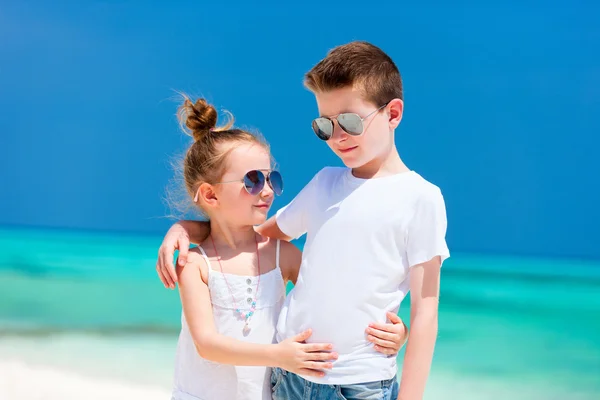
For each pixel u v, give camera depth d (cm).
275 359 280
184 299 302
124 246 1984
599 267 1955
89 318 902
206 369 304
